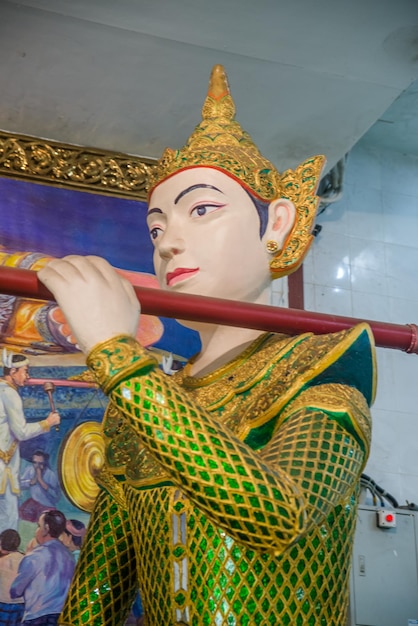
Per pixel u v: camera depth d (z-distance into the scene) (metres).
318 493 2.74
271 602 2.83
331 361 3.03
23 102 6.66
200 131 3.77
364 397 3.05
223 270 3.48
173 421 2.65
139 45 6.30
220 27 6.22
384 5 6.17
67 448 6.19
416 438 7.41
